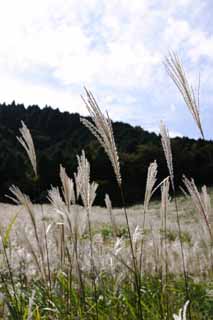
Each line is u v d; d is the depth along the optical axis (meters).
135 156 61.91
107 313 3.69
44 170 51.31
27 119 117.50
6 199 49.38
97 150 59.16
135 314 3.51
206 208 3.07
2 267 4.55
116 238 3.96
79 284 3.41
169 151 3.04
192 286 5.12
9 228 3.38
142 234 3.12
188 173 56.50
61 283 3.73
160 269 3.80
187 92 2.59
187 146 59.28
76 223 3.13
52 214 3.64
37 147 101.88
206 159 56.81
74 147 81.69
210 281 5.24
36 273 4.51
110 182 56.72
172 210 20.62
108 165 57.91
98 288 4.12
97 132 2.61
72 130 114.75
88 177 3.18
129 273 4.12
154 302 3.92
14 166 51.47
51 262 4.10
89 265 3.85
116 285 3.95
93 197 3.22
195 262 5.75
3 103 120.75
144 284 4.43
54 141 106.12
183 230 12.94
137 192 58.00
